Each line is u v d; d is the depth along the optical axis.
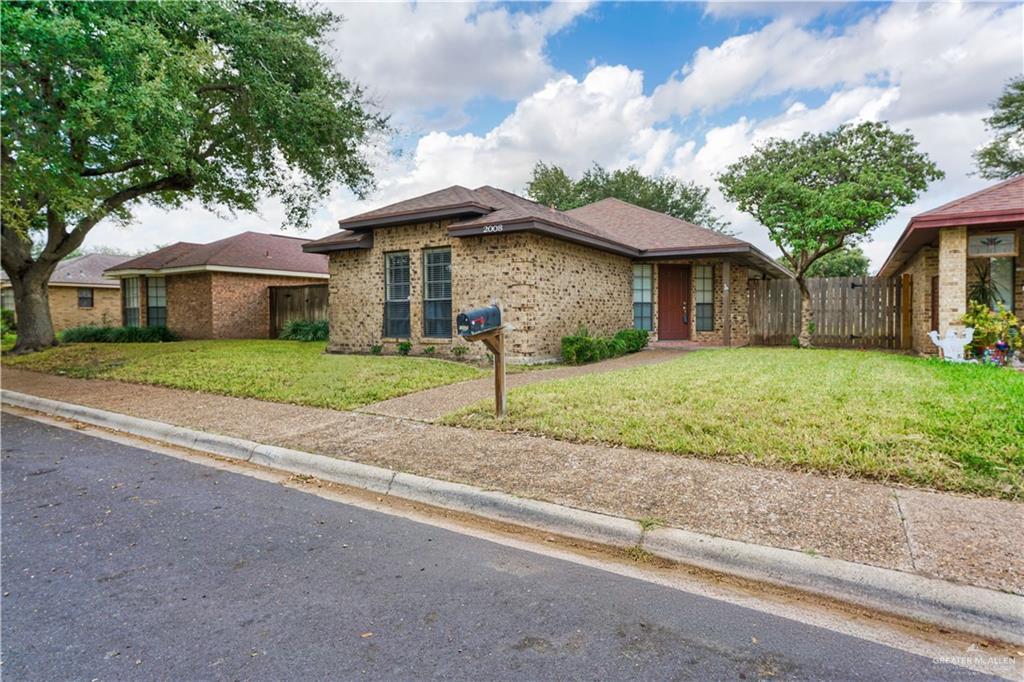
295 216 14.91
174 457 5.52
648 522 3.29
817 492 3.61
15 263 15.05
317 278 21.33
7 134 8.80
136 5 8.79
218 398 7.96
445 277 11.47
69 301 24.97
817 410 5.31
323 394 7.62
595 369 9.63
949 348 9.32
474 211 10.77
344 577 2.90
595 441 4.89
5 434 6.60
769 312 15.22
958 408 5.09
